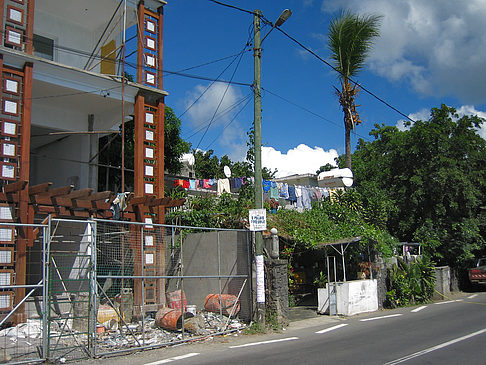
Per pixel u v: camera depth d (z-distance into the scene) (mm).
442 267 19969
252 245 11867
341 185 20734
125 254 11500
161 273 12281
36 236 10664
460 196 22203
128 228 12133
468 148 22688
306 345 8977
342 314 13586
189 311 11125
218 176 27438
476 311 13922
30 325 9031
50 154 16641
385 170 24297
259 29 11984
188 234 13727
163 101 13672
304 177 28234
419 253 20234
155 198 13031
